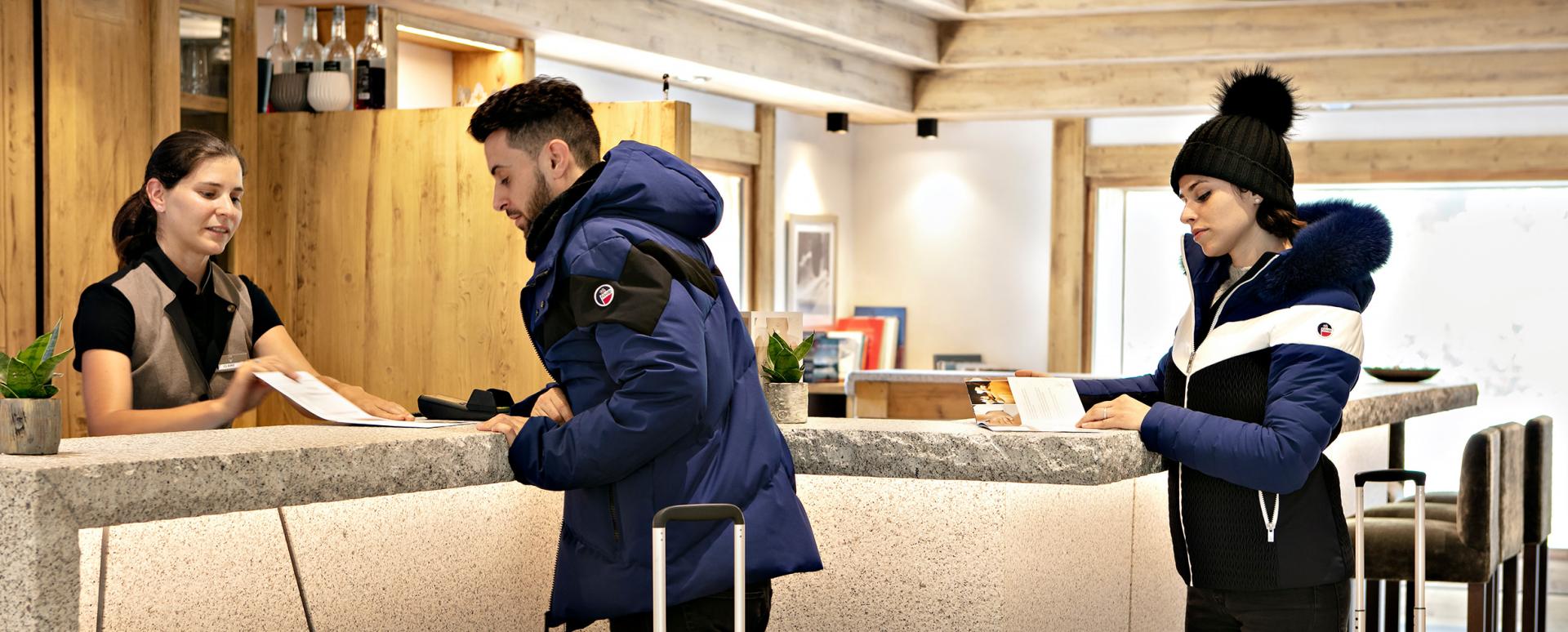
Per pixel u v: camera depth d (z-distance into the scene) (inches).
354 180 170.7
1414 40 273.1
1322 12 278.4
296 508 84.8
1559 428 334.3
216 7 168.7
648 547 79.3
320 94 175.0
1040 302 370.3
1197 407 96.5
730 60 274.8
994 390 102.9
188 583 77.7
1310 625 95.7
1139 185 362.3
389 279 169.3
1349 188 348.8
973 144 377.1
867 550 102.2
